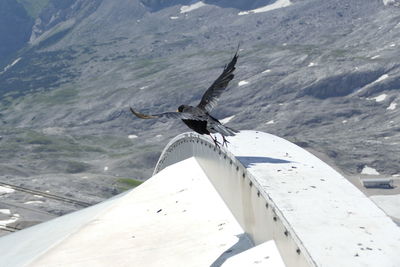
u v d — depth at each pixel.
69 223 18.69
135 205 17.00
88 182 155.62
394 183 189.75
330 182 10.27
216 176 16.02
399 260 7.09
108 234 14.92
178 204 16.05
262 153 12.70
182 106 6.86
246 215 12.25
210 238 12.88
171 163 24.08
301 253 7.94
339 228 8.15
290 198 9.54
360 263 7.11
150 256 12.64
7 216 95.81
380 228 8.12
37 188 133.75
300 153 12.52
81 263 13.12
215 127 6.57
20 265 14.21
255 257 9.78
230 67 6.84
